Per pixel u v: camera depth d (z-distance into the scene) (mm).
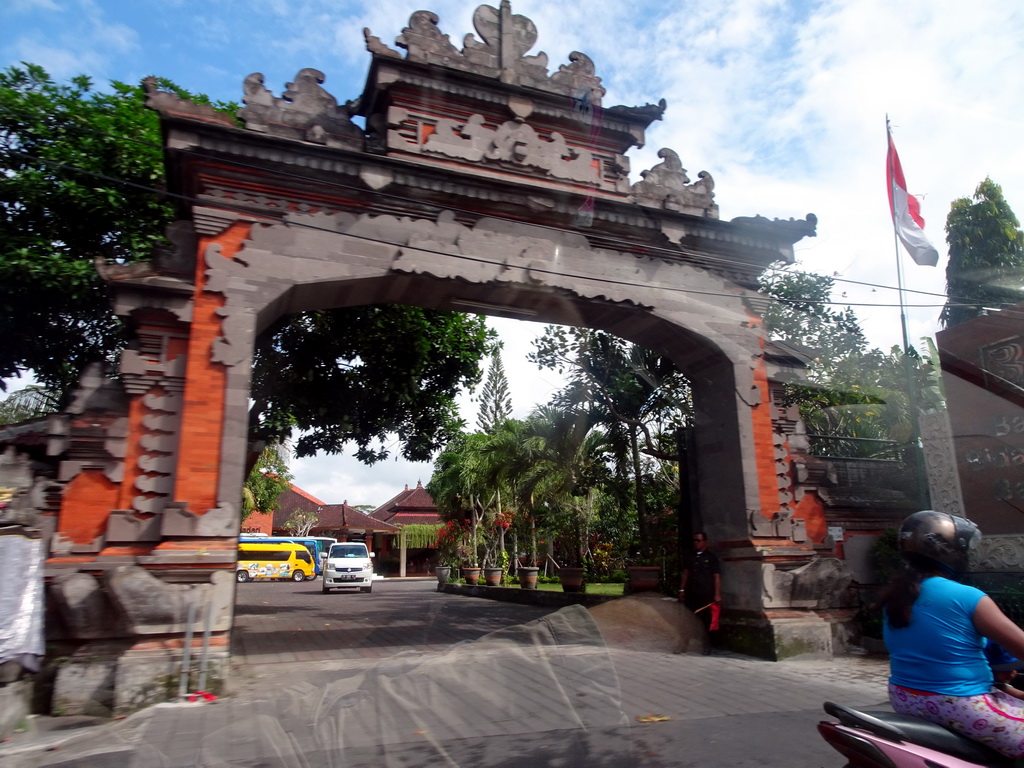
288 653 8852
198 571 6777
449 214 8578
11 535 6270
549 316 9688
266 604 18953
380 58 8617
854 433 10242
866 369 9133
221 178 7832
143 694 6199
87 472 6996
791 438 9680
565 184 9297
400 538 42531
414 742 2131
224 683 6422
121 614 6535
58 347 11867
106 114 11211
